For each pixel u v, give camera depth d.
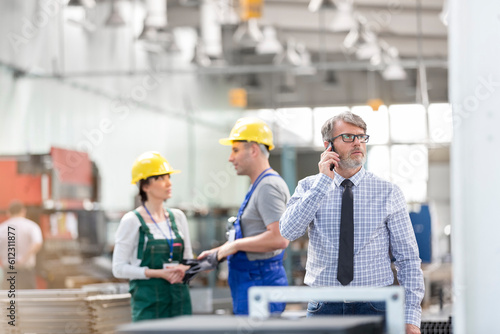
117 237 3.55
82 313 3.66
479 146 2.25
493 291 2.22
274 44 14.36
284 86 19.50
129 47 13.57
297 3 15.64
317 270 2.88
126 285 4.38
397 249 2.87
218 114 18.55
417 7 14.05
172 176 15.00
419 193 11.55
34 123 10.13
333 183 2.88
